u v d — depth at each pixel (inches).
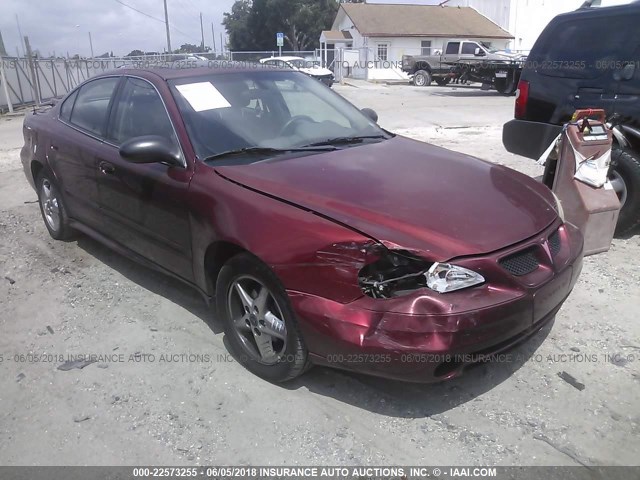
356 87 1084.5
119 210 162.4
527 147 234.4
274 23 2492.6
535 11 1521.9
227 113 150.9
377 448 107.2
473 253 104.3
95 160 167.5
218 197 126.6
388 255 103.7
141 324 153.9
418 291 102.2
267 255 113.2
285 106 163.3
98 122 176.1
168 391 125.3
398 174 131.6
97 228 180.2
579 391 121.6
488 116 557.9
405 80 1332.4
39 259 199.8
